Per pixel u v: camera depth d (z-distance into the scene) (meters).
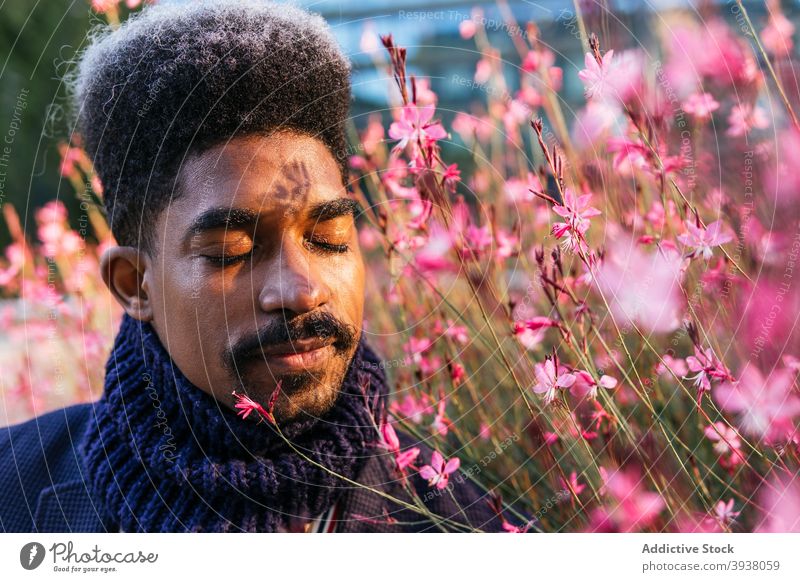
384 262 1.21
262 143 0.64
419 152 0.81
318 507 0.72
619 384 0.91
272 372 0.64
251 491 0.67
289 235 0.63
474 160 1.30
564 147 1.07
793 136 0.91
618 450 0.89
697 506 0.91
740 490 0.89
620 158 0.91
